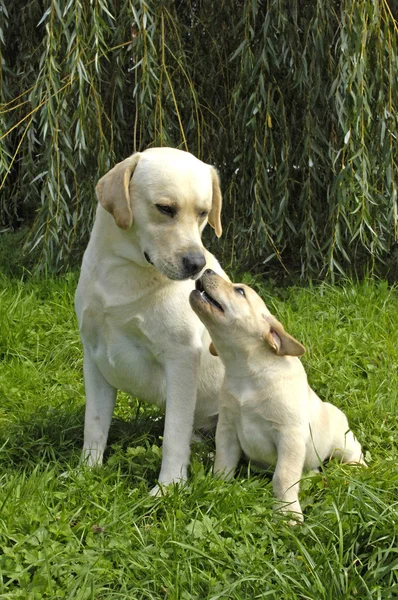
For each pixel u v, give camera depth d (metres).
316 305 7.12
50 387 5.93
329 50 7.34
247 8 7.21
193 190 4.22
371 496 3.85
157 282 4.38
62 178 7.42
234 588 3.36
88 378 4.73
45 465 4.59
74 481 4.18
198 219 4.38
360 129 7.05
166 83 7.53
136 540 3.71
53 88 7.05
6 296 7.22
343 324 6.84
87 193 7.81
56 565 3.44
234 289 4.41
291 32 7.36
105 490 4.09
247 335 4.33
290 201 8.08
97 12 6.80
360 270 8.10
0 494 3.94
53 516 3.81
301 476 4.39
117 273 4.40
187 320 4.44
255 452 4.50
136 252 4.33
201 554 3.54
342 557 3.52
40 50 8.06
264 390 4.33
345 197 7.10
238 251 8.16
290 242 8.28
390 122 7.23
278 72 7.73
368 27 7.02
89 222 7.79
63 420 5.12
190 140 8.20
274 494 4.22
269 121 7.28
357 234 7.42
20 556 3.51
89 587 3.35
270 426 4.34
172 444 4.44
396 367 6.04
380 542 3.64
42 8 7.99
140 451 4.61
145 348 4.55
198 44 8.09
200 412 5.00
